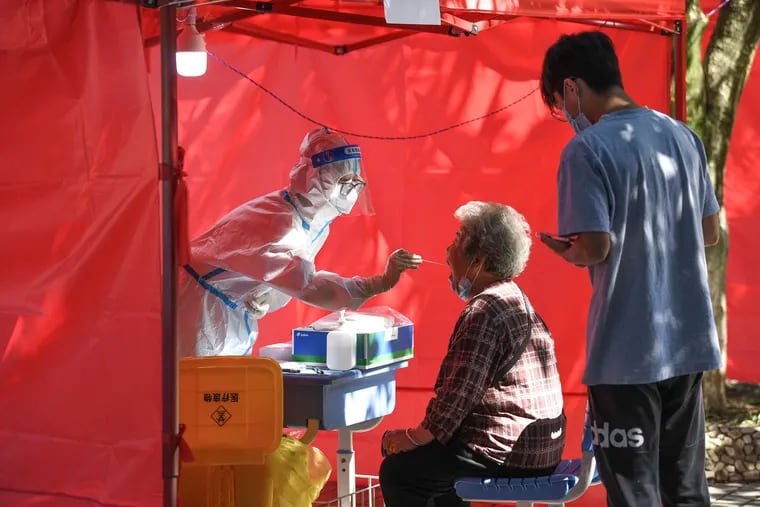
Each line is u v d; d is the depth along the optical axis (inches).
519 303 182.5
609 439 145.9
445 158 281.7
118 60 151.6
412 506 182.1
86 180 154.5
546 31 273.6
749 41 324.8
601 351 144.9
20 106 157.1
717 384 331.6
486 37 276.8
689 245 150.0
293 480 192.7
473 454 178.9
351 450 229.3
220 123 283.9
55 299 156.4
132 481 152.3
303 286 207.8
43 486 157.3
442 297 283.7
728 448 294.5
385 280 211.0
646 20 223.9
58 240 156.3
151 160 150.4
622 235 144.3
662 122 151.4
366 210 227.5
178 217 153.3
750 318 358.3
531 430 178.9
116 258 153.1
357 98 283.7
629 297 144.6
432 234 283.6
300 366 207.8
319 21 270.4
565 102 154.9
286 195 218.1
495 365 179.2
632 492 145.3
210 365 173.8
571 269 274.4
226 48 283.4
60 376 156.2
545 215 276.1
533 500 177.2
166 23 151.9
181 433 154.3
